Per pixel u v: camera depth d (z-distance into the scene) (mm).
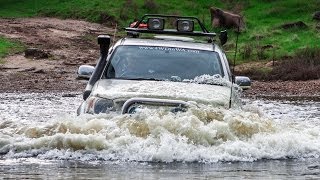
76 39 51531
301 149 10570
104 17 62031
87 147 10133
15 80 33594
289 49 47875
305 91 31391
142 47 13133
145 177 8453
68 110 20562
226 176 8641
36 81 33125
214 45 13625
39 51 42906
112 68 12641
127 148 10008
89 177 8406
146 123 10383
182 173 8789
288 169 9289
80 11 64062
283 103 25156
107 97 11172
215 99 11195
